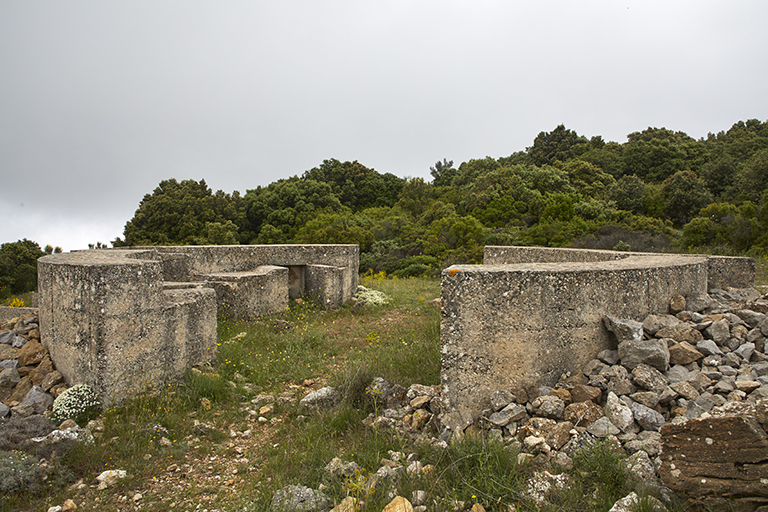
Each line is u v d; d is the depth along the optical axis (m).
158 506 3.36
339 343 7.80
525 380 4.06
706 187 32.50
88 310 4.71
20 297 15.55
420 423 4.32
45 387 4.99
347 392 4.93
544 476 3.14
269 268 10.43
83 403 4.59
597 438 3.39
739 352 4.14
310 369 6.36
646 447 3.22
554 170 38.44
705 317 4.62
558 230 23.69
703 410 3.47
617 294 4.46
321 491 3.33
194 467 3.91
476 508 2.93
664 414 3.65
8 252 19.30
